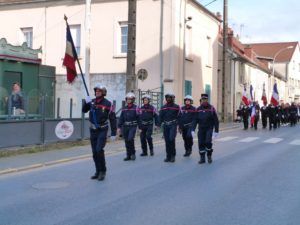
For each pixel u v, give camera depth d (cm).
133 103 1262
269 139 1947
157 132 2058
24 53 2003
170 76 2469
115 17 2589
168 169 1086
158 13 2495
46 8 2759
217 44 3288
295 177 984
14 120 1302
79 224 615
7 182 913
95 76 2594
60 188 853
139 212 679
